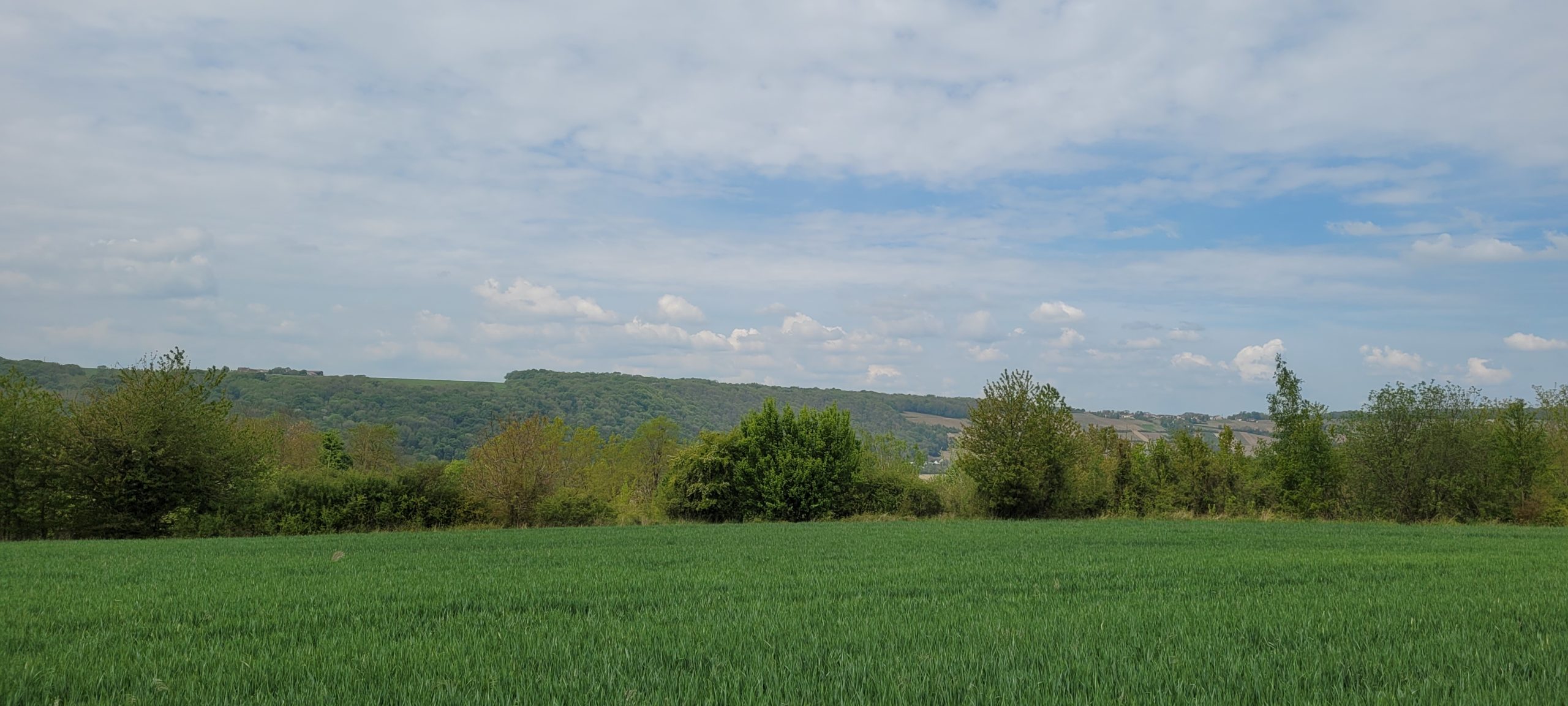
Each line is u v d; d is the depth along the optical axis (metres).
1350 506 39.97
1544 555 16.94
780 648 7.07
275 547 21.97
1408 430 37.91
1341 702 5.27
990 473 39.22
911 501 42.22
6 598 10.80
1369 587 11.45
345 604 10.04
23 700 5.51
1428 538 23.44
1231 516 41.22
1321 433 41.28
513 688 5.66
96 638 7.76
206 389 33.91
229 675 6.12
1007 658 6.55
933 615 9.02
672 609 9.66
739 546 20.86
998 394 39.84
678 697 5.49
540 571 14.34
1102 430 45.44
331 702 5.38
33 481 30.23
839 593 11.27
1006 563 15.65
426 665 6.43
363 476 35.34
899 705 5.27
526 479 37.19
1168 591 11.24
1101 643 7.23
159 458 31.45
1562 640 7.07
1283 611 9.00
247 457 34.16
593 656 6.73
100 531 30.86
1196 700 5.29
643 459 70.38
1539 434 37.69
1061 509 39.50
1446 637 7.31
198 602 10.30
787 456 41.56
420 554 18.89
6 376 31.72
